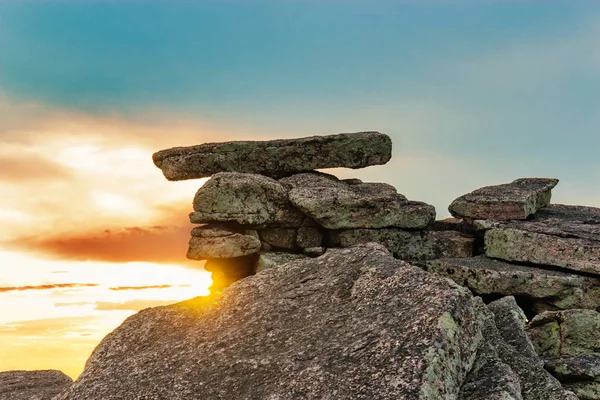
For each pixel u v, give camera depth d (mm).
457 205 23688
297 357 8344
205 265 22469
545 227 21547
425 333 7883
